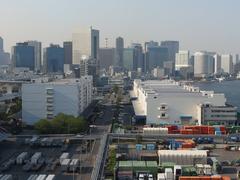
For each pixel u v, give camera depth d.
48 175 87.38
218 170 94.06
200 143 126.00
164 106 162.25
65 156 103.19
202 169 90.75
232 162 100.56
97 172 86.69
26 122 162.62
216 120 161.12
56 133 135.62
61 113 151.50
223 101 165.25
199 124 160.25
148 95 166.88
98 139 126.00
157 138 127.50
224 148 118.56
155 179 87.25
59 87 164.12
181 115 163.12
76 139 125.06
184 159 96.75
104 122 166.62
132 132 139.88
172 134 132.12
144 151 110.50
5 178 83.94
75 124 137.62
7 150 114.75
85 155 107.56
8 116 165.50
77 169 93.69
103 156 100.75
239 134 133.62
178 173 87.69
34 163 97.50
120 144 121.00
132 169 90.06
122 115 186.88
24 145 121.19
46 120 140.00
